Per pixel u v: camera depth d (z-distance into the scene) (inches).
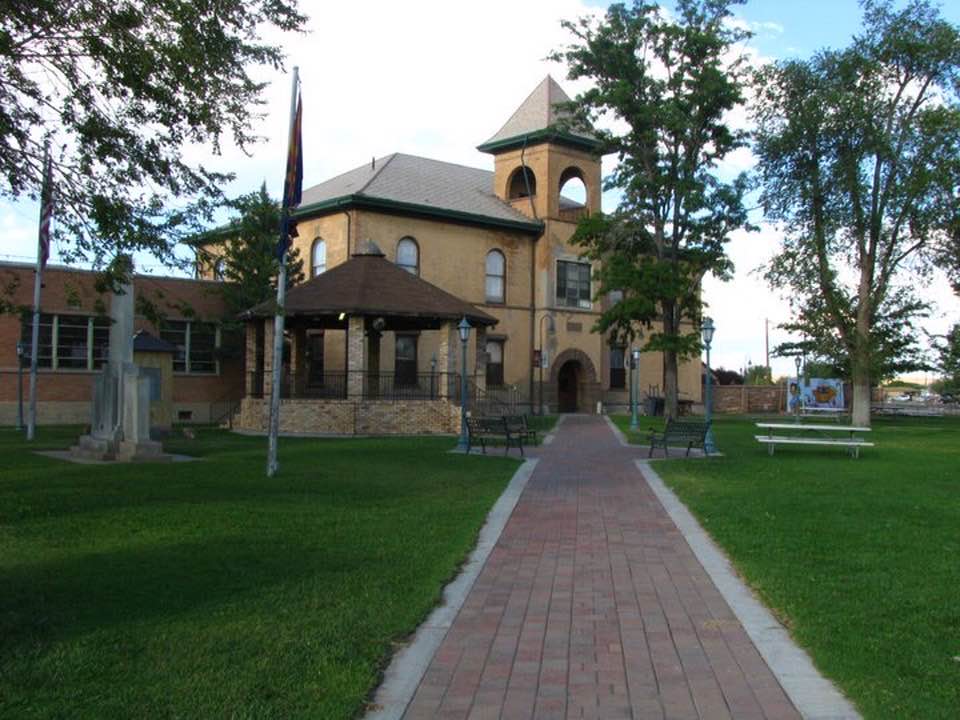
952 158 1232.8
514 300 1579.7
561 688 202.4
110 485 518.9
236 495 487.8
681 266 1269.7
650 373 1834.4
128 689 191.8
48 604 258.4
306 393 1200.8
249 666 207.8
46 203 443.5
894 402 2481.5
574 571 323.0
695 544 370.9
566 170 1672.0
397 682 204.5
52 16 415.2
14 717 175.6
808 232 1363.2
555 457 772.6
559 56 1232.8
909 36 1242.6
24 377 1160.2
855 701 190.1
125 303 705.0
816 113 1259.8
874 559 328.5
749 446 912.9
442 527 401.1
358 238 1374.3
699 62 1231.5
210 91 479.8
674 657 224.2
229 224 556.7
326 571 306.5
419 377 1371.8
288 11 489.7
